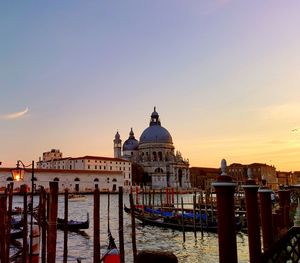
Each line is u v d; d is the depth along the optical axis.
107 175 150.88
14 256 21.94
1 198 19.33
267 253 5.76
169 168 186.62
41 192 21.89
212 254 27.80
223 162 5.02
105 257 18.67
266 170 161.12
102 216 59.66
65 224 19.95
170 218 42.31
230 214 4.75
